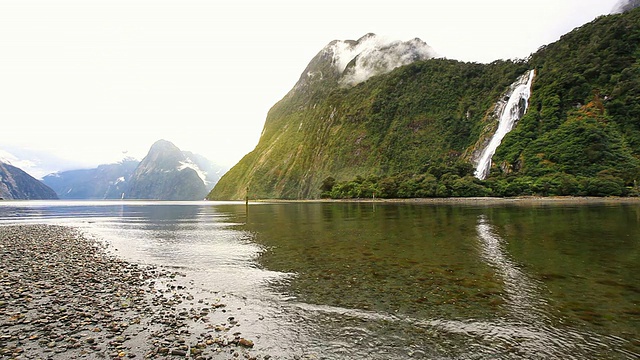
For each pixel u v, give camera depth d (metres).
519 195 83.19
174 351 7.31
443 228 28.38
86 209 91.12
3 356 7.07
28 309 9.95
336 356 7.26
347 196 119.81
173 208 96.19
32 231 32.84
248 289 12.29
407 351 7.47
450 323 8.98
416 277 13.48
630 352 7.30
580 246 19.11
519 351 7.43
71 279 13.59
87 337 8.07
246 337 8.18
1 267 15.73
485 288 11.88
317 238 24.78
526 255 16.98
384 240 22.92
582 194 75.94
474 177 94.12
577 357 7.15
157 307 10.33
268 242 23.36
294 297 11.30
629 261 15.48
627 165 81.00
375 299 10.97
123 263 17.00
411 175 114.00
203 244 23.12
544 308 9.92
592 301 10.43
